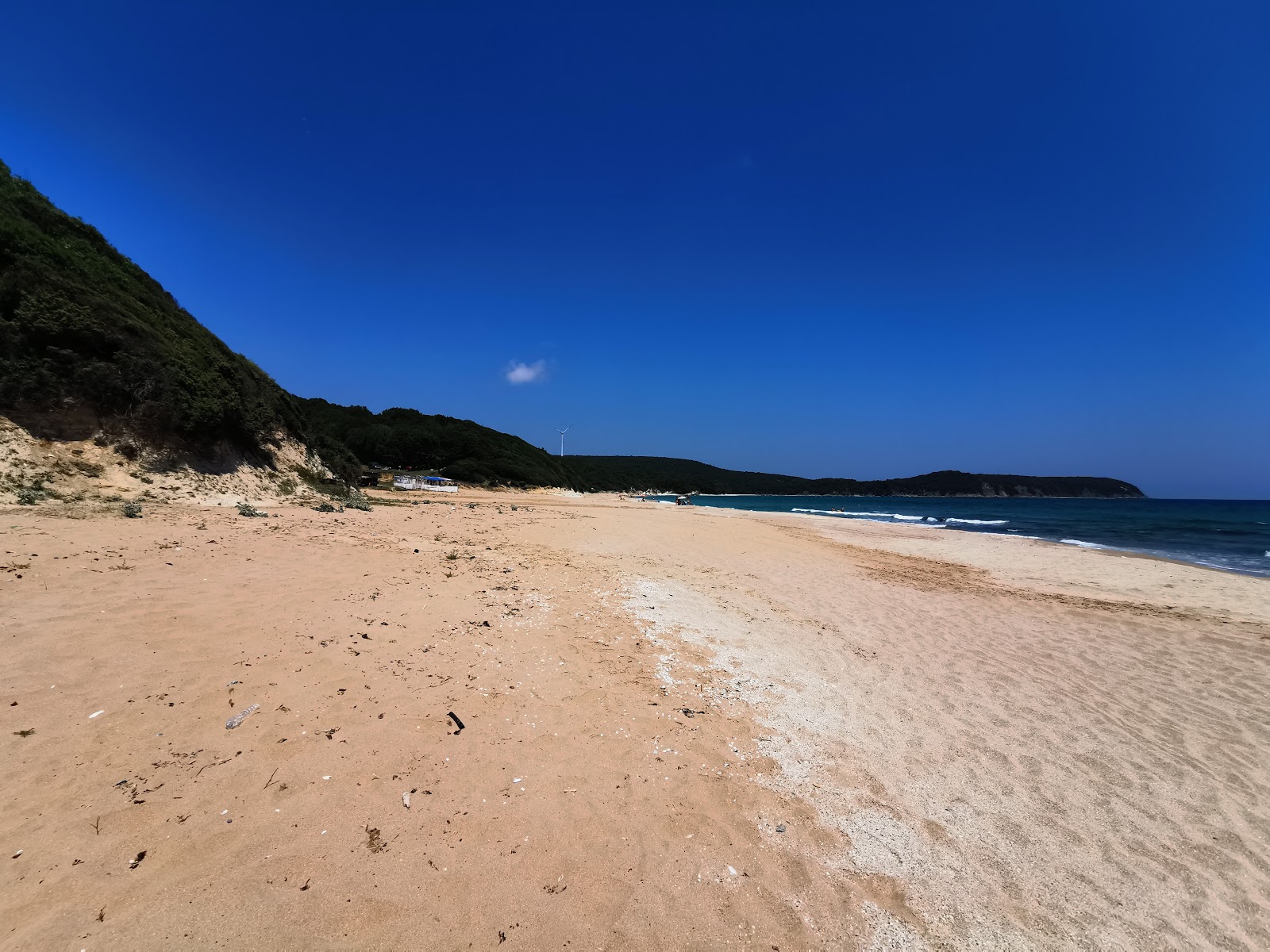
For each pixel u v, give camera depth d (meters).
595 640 6.56
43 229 13.91
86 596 5.64
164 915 2.40
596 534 17.05
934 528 29.70
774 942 2.64
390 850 2.93
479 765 3.79
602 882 2.90
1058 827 3.66
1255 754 4.75
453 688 4.86
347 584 7.43
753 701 5.31
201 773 3.35
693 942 2.61
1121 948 2.73
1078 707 5.63
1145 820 3.77
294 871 2.72
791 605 9.39
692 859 3.13
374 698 4.47
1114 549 21.19
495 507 27.19
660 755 4.18
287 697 4.29
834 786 3.97
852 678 6.08
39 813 2.87
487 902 2.69
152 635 4.98
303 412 23.16
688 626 7.54
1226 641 8.27
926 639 7.83
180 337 15.53
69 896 2.43
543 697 4.91
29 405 10.94
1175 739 4.98
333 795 3.29
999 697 5.79
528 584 8.91
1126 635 8.48
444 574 8.80
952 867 3.23
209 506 12.38
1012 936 2.77
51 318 11.66
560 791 3.62
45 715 3.67
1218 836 3.63
